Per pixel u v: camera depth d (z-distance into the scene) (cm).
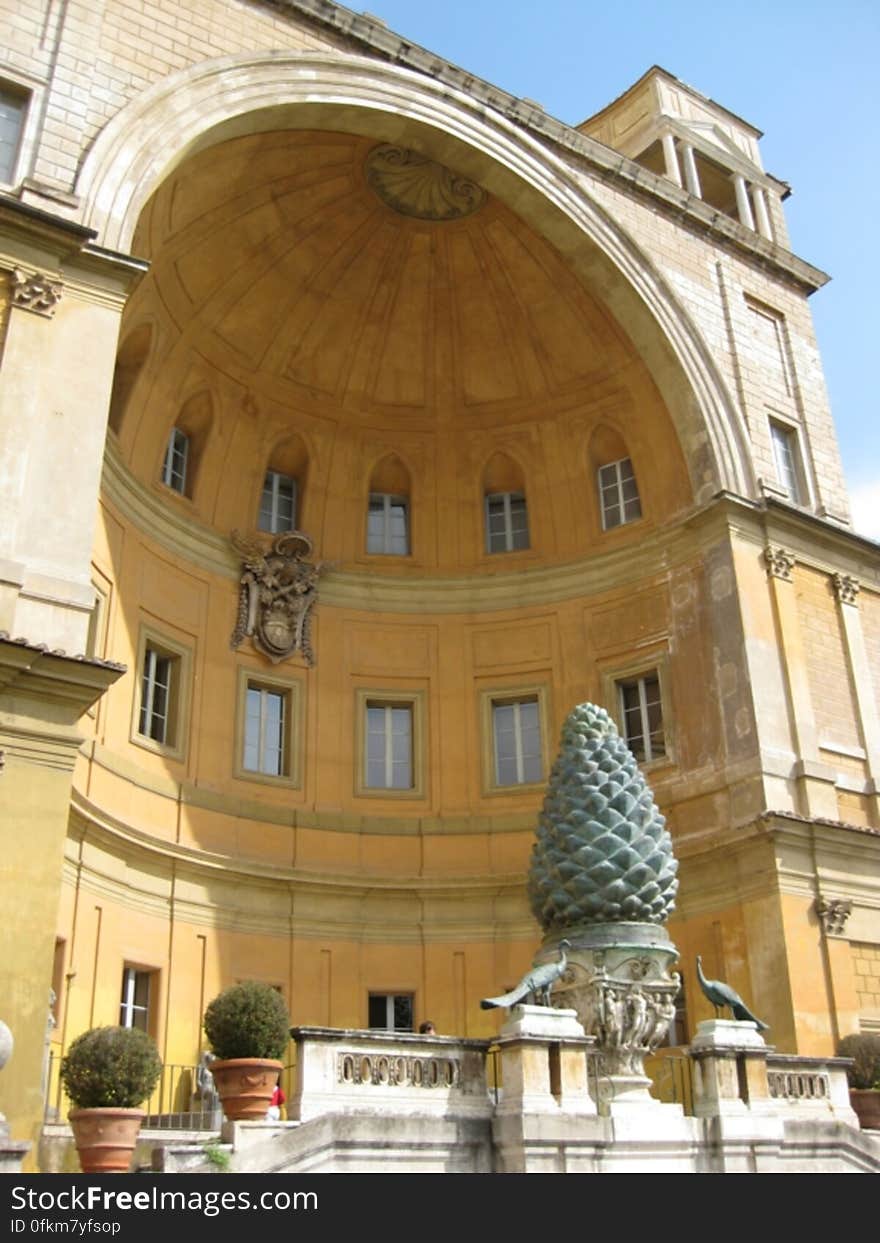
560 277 2305
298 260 2241
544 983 1177
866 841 2038
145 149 1705
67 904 1731
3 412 1441
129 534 2056
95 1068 1054
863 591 2373
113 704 1947
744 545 2198
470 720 2347
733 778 2047
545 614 2389
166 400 2159
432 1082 1125
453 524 2480
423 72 2128
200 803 2073
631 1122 1151
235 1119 1080
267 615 2273
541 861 1289
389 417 2450
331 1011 2080
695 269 2461
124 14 1791
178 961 1950
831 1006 1891
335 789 2250
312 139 2047
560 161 2234
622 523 2380
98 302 1566
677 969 2023
